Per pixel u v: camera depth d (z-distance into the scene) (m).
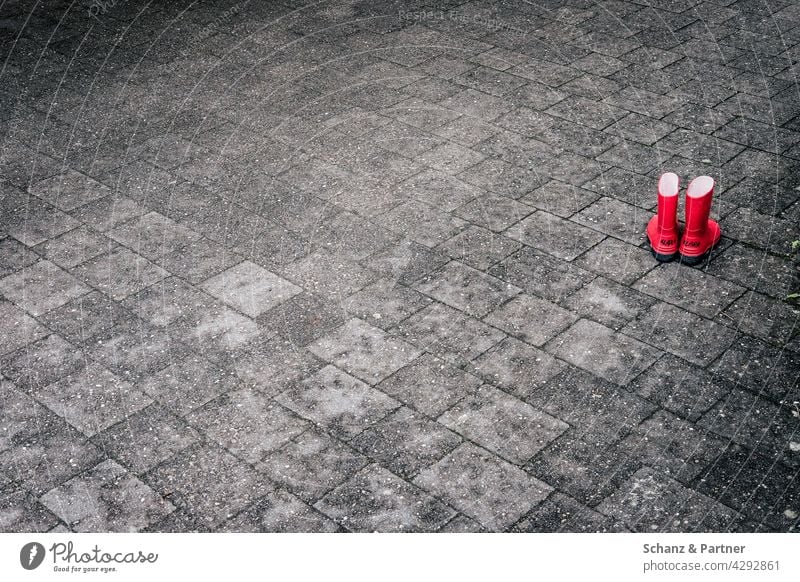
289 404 4.83
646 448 4.49
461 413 4.73
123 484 4.43
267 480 4.43
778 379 4.84
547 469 4.41
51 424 4.77
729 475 4.34
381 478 4.41
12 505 4.35
